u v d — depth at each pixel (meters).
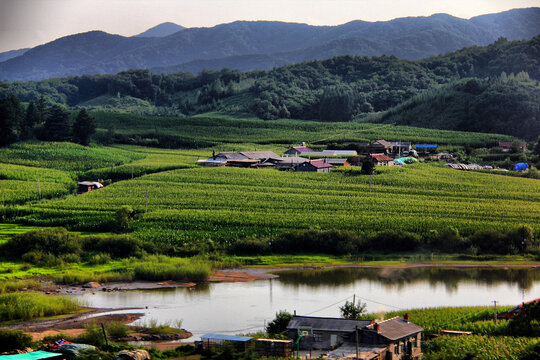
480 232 176.00
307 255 169.38
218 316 107.06
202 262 151.75
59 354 76.56
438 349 82.75
